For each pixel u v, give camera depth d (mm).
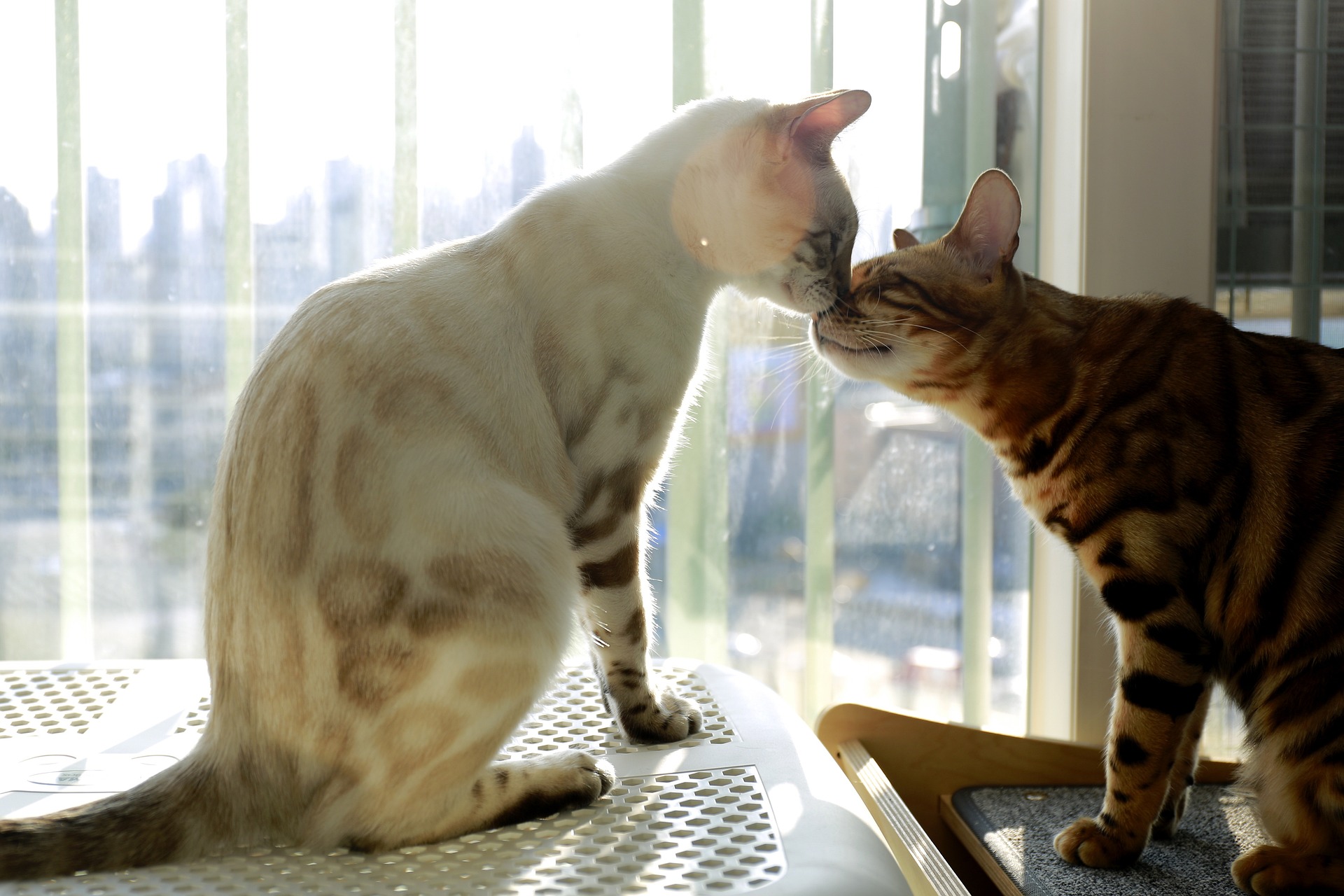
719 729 1241
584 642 1366
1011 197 1267
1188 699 1138
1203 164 1648
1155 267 1664
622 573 1185
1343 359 1226
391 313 1055
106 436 1673
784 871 890
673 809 1026
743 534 1787
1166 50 1629
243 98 1622
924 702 1829
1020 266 1776
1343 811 1086
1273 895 1078
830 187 1394
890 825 1241
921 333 1313
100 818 917
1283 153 1754
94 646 1701
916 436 1794
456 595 954
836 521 1802
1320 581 1120
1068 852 1202
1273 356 1228
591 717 1291
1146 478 1147
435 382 1021
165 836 930
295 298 1667
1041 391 1242
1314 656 1121
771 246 1340
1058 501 1229
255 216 1648
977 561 1790
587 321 1150
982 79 1729
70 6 1594
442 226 1679
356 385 990
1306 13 1732
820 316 1417
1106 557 1170
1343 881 1074
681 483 1751
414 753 947
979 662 1801
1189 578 1141
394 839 953
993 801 1433
